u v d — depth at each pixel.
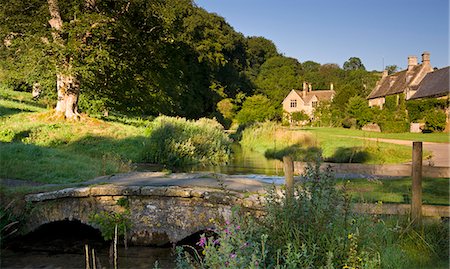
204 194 6.59
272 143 21.58
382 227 4.45
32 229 7.12
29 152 10.80
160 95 26.55
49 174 9.01
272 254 3.61
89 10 18.48
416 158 4.86
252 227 3.72
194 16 44.97
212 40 47.81
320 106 49.59
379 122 32.97
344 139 20.27
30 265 5.92
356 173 5.28
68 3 18.14
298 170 5.07
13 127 15.36
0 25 18.42
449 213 4.95
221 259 3.07
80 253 6.50
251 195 6.25
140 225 7.04
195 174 9.09
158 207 6.98
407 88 43.94
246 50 71.31
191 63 43.94
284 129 25.11
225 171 13.15
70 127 16.80
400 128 31.78
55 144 14.79
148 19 21.62
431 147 17.45
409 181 8.33
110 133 17.08
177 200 6.87
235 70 58.03
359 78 75.81
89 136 16.12
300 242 3.63
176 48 27.81
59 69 16.98
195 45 42.94
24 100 24.27
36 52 17.12
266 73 76.00
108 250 6.70
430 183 8.37
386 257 3.84
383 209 5.11
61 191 7.12
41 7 18.36
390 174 5.23
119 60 19.62
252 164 15.32
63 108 18.33
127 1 19.84
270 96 70.50
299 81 75.94
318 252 3.51
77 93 18.69
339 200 4.01
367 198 6.07
